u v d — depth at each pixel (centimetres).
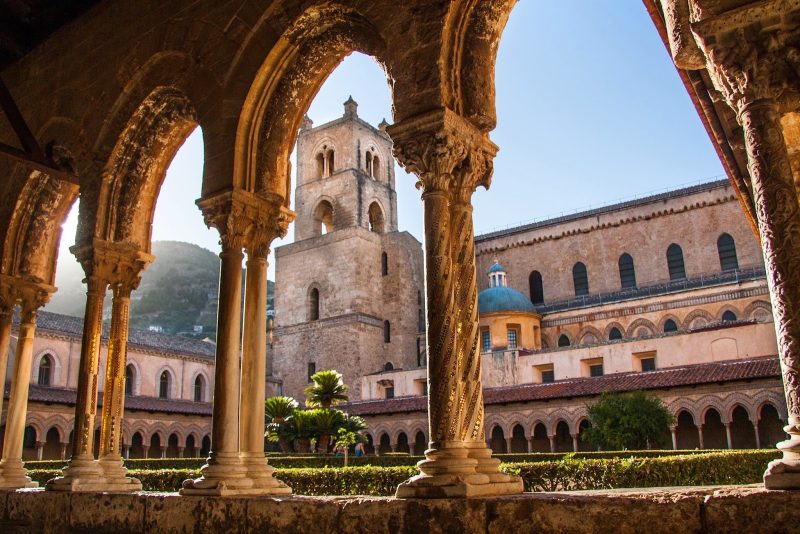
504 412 4053
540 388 4078
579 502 518
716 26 538
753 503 452
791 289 486
